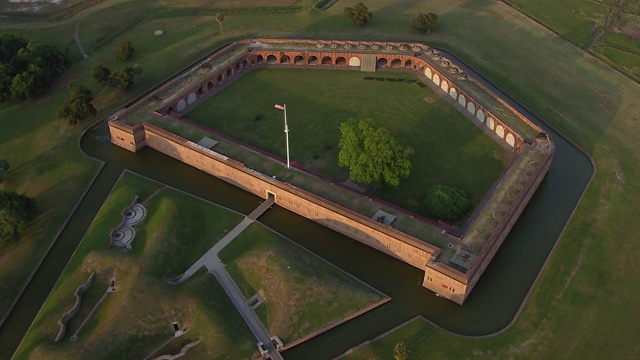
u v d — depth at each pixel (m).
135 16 179.75
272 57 159.00
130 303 92.81
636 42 168.75
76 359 84.50
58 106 141.00
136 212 112.75
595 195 118.94
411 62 156.38
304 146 129.50
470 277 93.38
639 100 145.88
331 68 157.75
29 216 109.12
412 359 88.12
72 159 126.12
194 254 104.75
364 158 110.56
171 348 88.38
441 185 113.75
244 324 92.62
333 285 98.31
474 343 90.94
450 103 144.00
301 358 88.75
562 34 173.62
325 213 109.56
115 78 143.00
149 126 126.50
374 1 192.00
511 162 125.19
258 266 100.31
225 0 191.25
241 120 137.25
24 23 175.62
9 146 128.75
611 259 104.75
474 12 185.12
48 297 97.62
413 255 102.38
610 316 94.69
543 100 145.50
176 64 158.25
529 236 110.38
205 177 124.00
